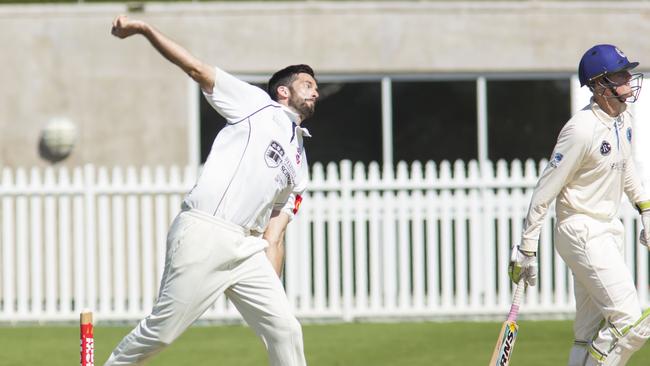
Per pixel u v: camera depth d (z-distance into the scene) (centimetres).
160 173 4006
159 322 2142
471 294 4022
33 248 4022
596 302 2422
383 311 4012
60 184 4006
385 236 4009
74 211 4009
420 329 3784
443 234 4019
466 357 3247
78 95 4469
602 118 2367
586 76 2378
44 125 4459
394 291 4012
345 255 3997
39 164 4469
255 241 2145
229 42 4462
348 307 4006
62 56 4462
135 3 4475
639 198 2547
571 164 2358
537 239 2420
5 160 4466
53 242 4019
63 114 4472
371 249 4000
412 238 4288
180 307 2122
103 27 4466
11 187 3997
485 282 4028
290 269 3991
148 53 4478
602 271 2380
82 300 4031
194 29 4459
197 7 4453
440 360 3206
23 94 4459
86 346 2042
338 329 3806
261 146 2119
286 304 2161
